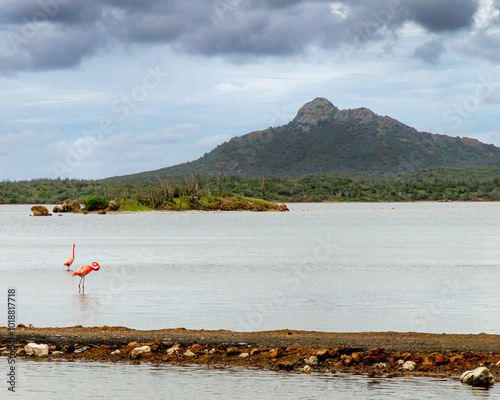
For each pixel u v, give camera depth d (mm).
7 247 74750
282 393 14953
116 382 15875
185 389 15258
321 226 133375
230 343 19109
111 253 64562
